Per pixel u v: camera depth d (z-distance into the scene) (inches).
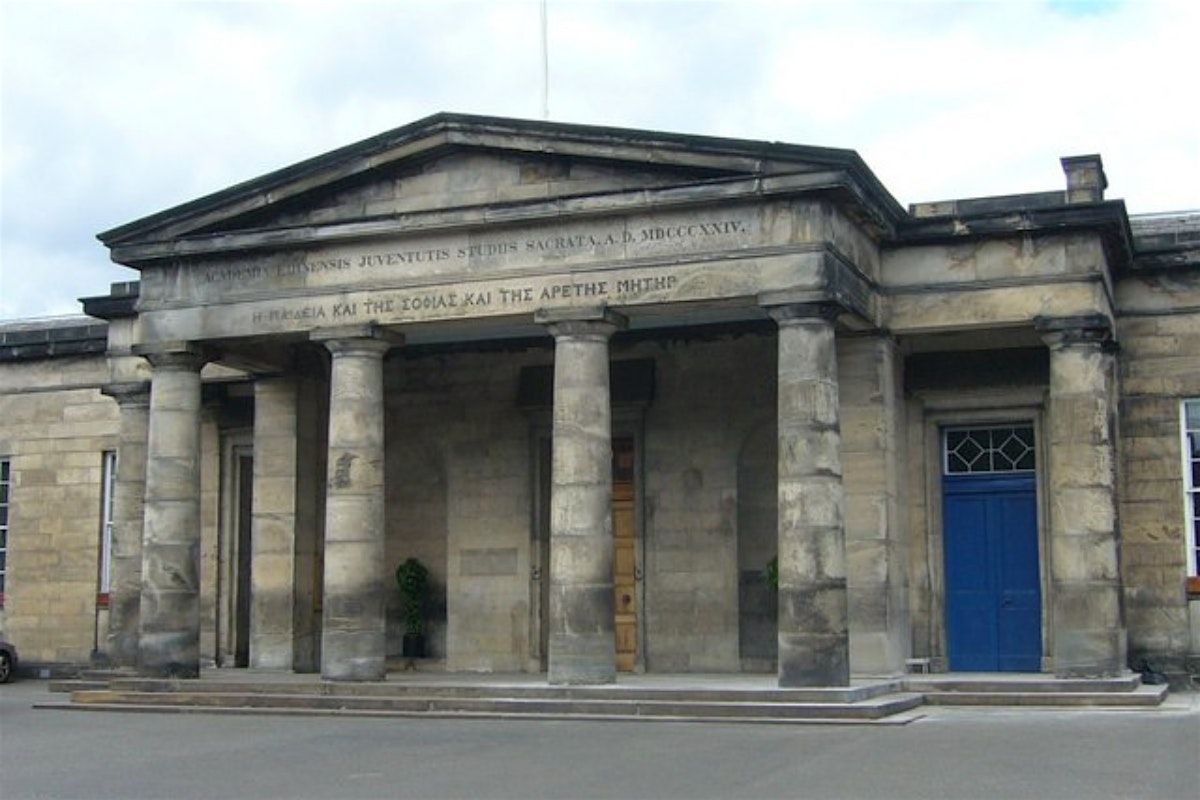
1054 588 1007.0
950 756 681.0
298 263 1085.1
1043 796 561.3
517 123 1020.5
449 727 864.3
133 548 1266.0
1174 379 1123.9
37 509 1477.6
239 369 1238.9
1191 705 933.8
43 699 1110.4
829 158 938.7
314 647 1254.9
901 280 1061.1
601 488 989.8
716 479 1195.3
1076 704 921.5
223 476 1368.1
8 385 1501.0
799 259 952.9
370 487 1051.9
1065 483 997.2
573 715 903.7
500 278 1027.3
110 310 1286.9
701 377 1209.4
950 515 1155.3
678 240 986.1
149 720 941.8
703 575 1189.7
